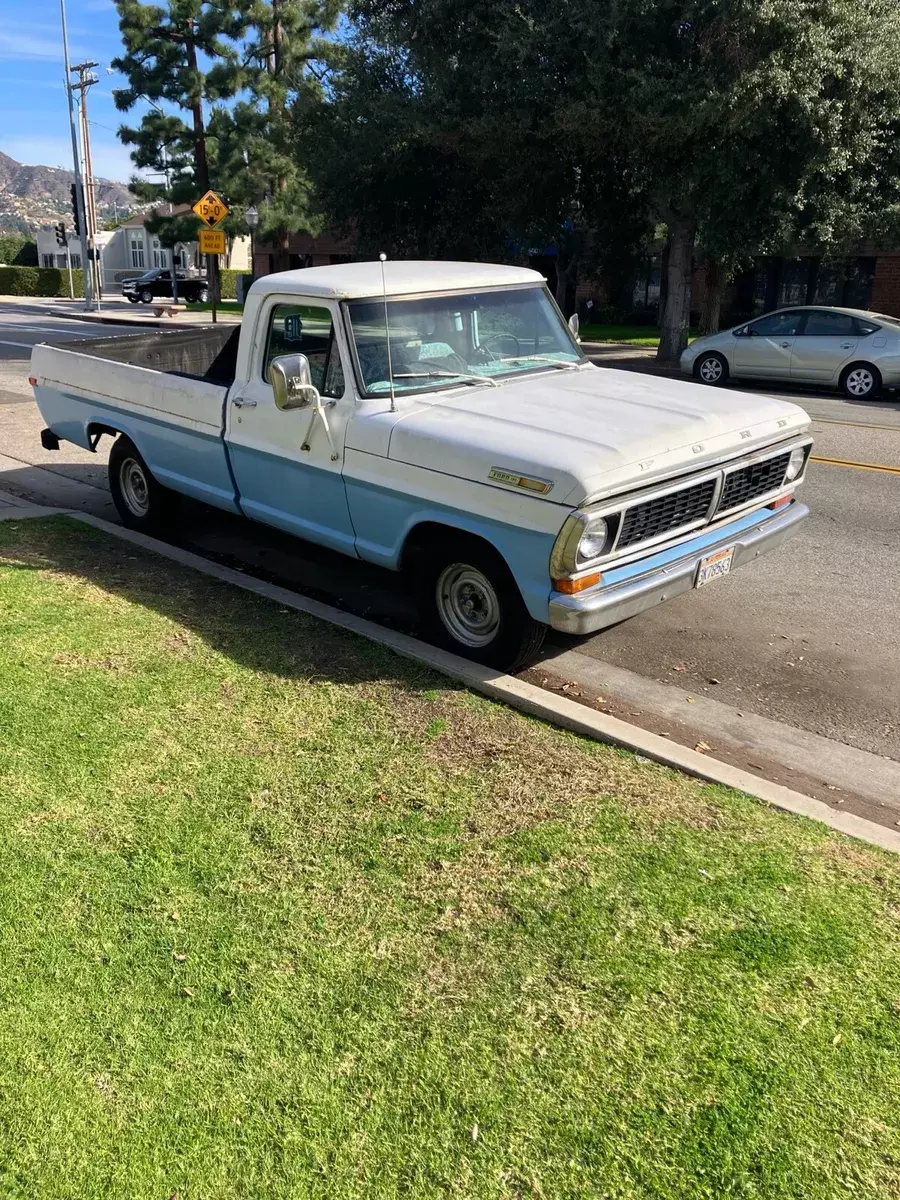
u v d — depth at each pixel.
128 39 35.81
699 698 4.79
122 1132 2.29
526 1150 2.26
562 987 2.74
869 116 16.33
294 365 4.88
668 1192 2.16
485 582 4.66
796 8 14.65
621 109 16.09
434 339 5.29
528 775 3.82
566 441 4.30
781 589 6.39
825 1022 2.62
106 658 4.75
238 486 5.93
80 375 7.17
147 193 39.12
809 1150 2.26
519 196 19.86
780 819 3.56
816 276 27.97
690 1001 2.69
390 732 4.13
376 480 4.85
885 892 3.16
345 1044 2.54
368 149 20.23
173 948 2.86
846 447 10.87
